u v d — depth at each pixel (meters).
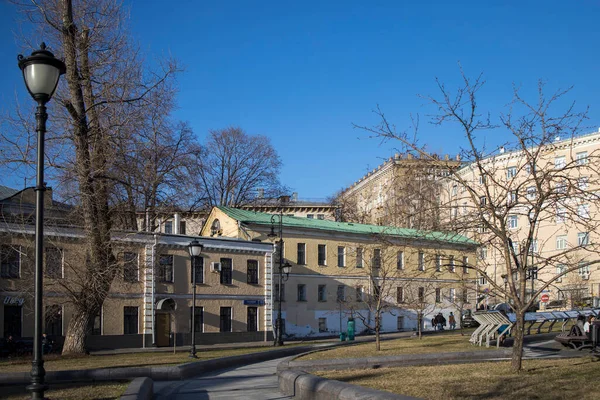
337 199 92.38
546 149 16.95
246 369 23.70
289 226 54.69
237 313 46.38
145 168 29.77
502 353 20.64
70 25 27.20
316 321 54.97
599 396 10.71
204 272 44.84
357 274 57.91
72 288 28.61
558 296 55.72
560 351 22.70
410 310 59.81
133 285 39.91
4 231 30.23
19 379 14.86
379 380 14.20
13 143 26.62
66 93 28.39
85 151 27.11
